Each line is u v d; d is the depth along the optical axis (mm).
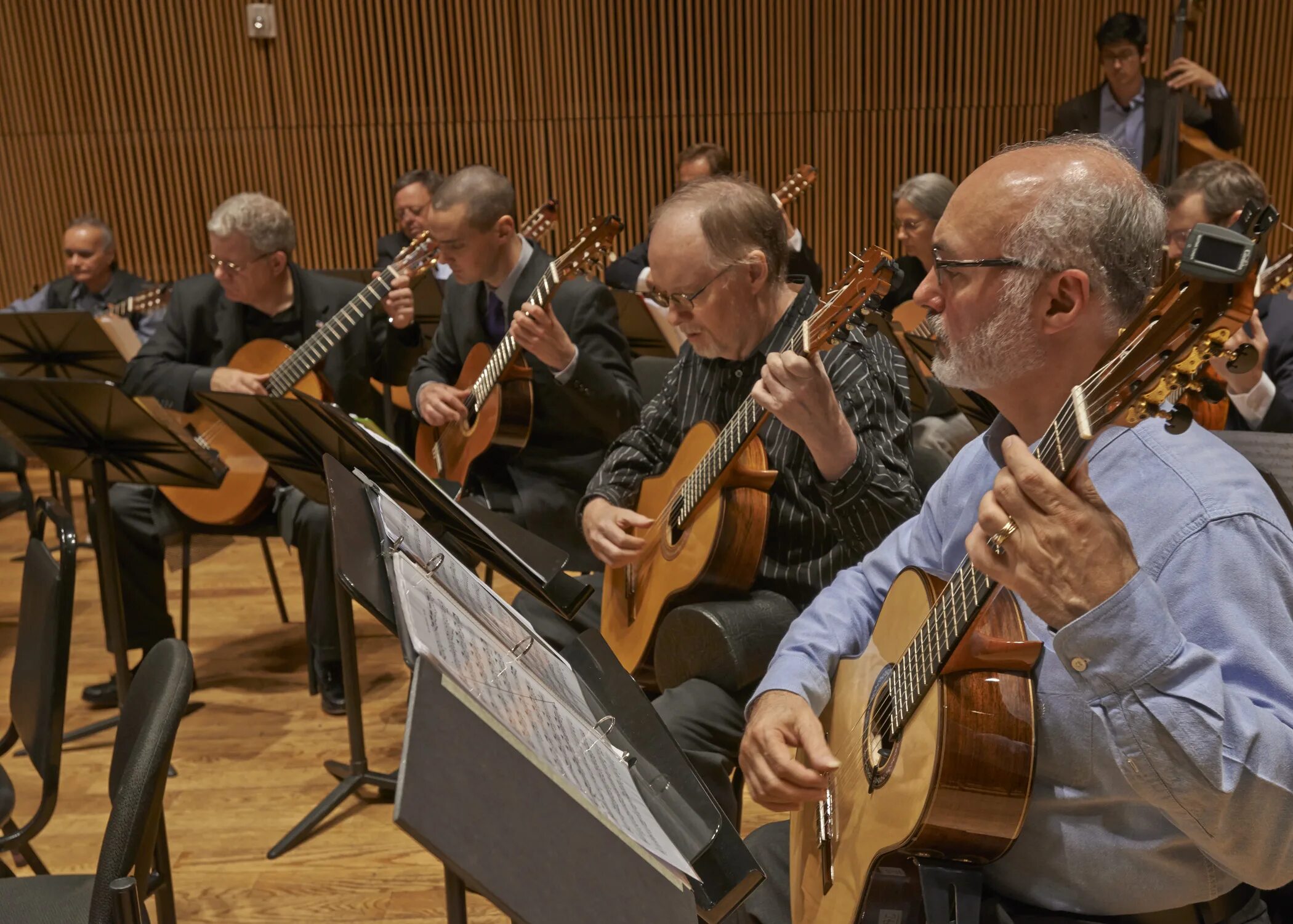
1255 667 1035
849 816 1389
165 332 3729
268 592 4328
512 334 2865
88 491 3344
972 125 6547
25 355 4254
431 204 3273
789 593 2053
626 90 6594
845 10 6422
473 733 868
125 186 6691
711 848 1145
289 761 2998
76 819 2750
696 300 2086
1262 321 2996
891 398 2006
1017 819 1168
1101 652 979
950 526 1488
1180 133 5160
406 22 6488
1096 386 898
